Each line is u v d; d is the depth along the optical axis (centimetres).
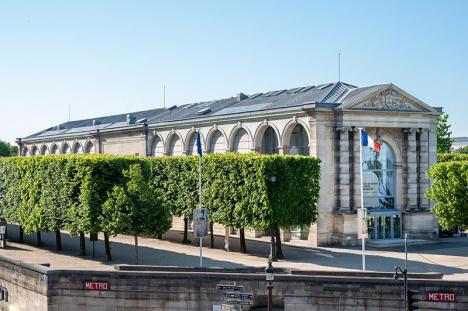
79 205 6094
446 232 8525
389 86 7794
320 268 5694
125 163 6153
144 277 4378
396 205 8062
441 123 12262
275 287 4225
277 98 9062
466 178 6188
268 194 6325
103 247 7112
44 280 4528
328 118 7588
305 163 6550
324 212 7531
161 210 5925
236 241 7856
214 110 9900
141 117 12156
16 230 9000
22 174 6981
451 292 4038
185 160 7406
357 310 4147
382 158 7994
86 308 4459
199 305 4303
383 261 6209
